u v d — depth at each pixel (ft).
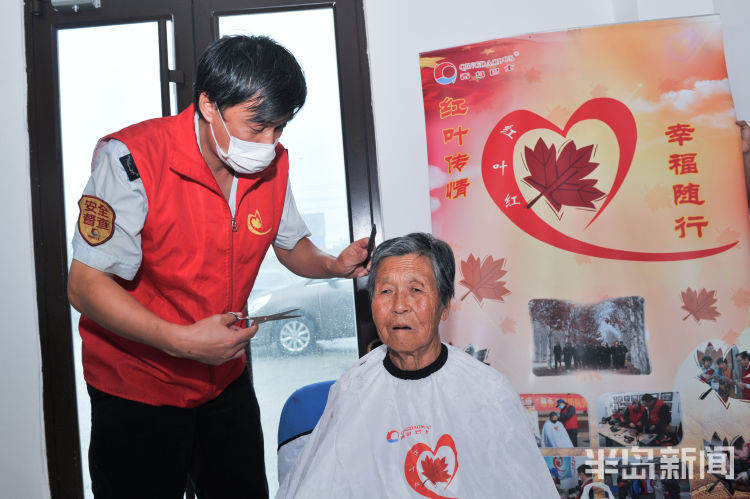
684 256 6.53
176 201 4.48
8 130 7.75
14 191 7.72
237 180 4.81
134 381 4.71
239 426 5.28
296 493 3.59
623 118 6.69
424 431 3.78
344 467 3.67
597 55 6.77
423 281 3.84
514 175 6.85
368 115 7.93
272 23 8.11
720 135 6.55
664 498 6.47
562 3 7.80
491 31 7.78
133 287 4.74
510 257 6.82
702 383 6.43
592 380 6.61
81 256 4.21
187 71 7.97
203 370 4.88
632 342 6.56
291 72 4.17
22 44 7.84
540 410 6.68
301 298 8.05
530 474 3.65
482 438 3.73
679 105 6.62
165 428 4.83
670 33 6.66
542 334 6.72
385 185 7.75
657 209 6.59
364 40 7.99
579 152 6.74
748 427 6.34
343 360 8.03
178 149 4.50
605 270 6.64
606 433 6.57
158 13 7.97
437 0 7.79
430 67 7.08
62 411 7.69
